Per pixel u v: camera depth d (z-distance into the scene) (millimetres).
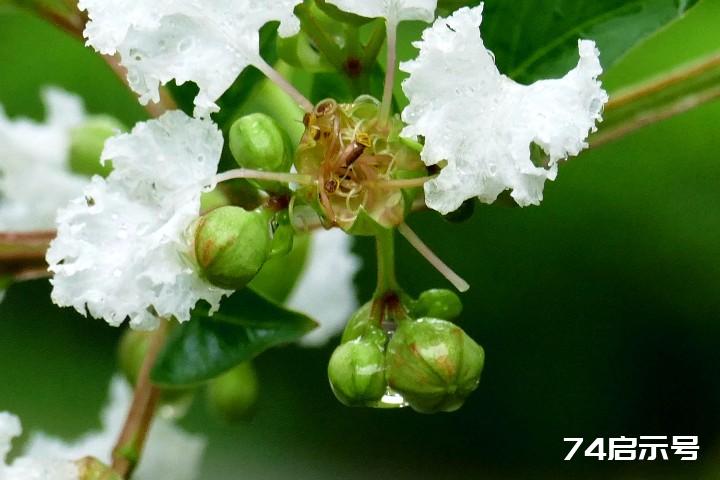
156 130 250
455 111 246
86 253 250
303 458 439
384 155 252
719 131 436
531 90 249
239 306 270
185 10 249
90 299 250
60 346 413
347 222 253
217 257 248
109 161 299
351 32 259
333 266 314
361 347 255
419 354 253
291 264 288
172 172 250
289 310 270
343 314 314
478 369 255
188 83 263
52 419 406
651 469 436
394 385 255
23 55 351
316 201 253
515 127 247
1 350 410
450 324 255
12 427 267
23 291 414
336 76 264
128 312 250
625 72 403
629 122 275
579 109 249
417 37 331
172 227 248
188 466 317
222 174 250
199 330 270
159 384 270
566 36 265
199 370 270
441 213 252
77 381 411
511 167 247
